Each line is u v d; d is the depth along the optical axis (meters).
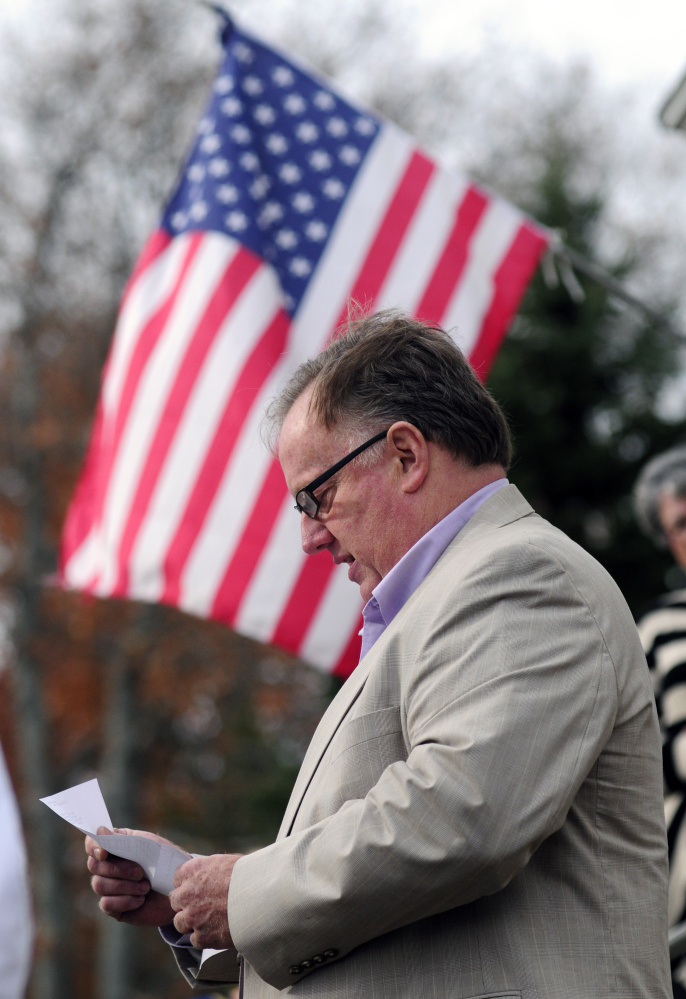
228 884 2.35
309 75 6.51
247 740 22.92
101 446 6.48
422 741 2.18
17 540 23.66
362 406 2.59
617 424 17.66
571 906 2.18
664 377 17.92
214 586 5.80
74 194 23.86
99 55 23.47
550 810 2.06
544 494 17.56
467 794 2.04
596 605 2.27
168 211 6.52
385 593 2.55
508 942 2.13
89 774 26.09
